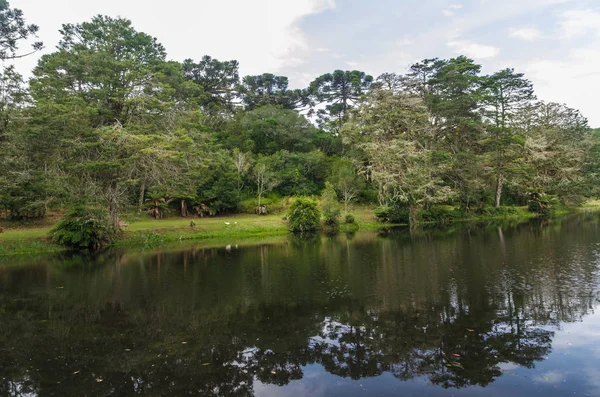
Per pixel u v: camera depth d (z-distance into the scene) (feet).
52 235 79.20
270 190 139.03
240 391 20.24
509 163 141.49
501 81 146.10
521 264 49.08
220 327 30.09
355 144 125.29
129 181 76.89
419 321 29.89
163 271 53.78
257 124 165.68
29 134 67.92
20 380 22.11
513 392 19.56
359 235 94.94
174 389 20.79
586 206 169.37
